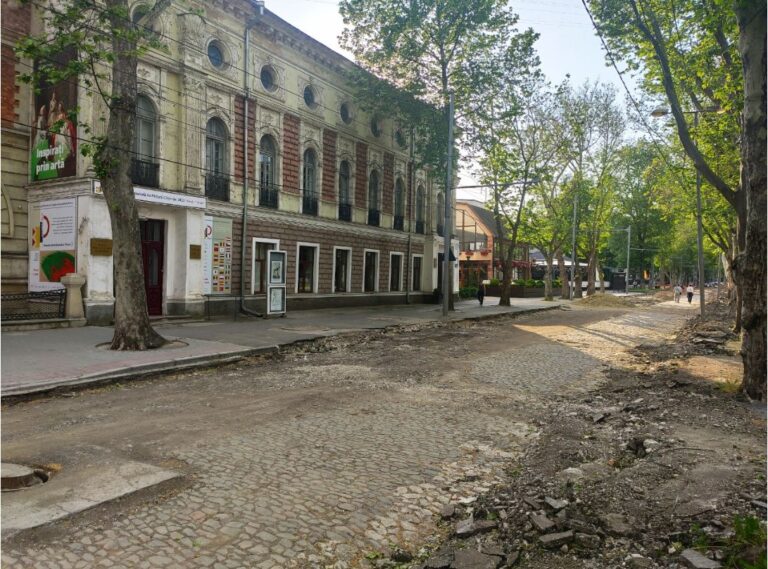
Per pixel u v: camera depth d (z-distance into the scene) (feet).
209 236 63.16
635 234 201.26
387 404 26.48
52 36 51.37
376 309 90.22
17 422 22.48
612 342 55.83
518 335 60.29
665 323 81.66
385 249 98.58
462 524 13.65
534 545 12.63
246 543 12.45
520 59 86.58
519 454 19.60
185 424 22.17
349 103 88.17
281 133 73.56
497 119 91.04
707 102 54.39
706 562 11.10
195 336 47.55
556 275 237.04
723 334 58.18
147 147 57.31
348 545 12.67
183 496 14.76
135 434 20.62
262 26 69.36
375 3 85.05
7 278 53.93
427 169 109.50
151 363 33.71
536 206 133.28
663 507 13.94
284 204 74.59
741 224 36.01
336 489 15.69
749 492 14.47
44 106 53.57
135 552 11.85
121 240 39.24
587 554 12.21
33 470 16.06
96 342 41.42
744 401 26.96
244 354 40.52
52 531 12.60
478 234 188.85
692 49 43.16
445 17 83.92
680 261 234.17
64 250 52.08
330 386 30.63
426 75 89.92
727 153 50.01
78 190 50.98
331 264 84.79
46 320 47.75
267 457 18.17
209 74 62.39
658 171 98.32
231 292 66.28
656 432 21.17
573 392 30.83
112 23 38.37
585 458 18.86
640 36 40.22
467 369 37.01
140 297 39.68
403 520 14.06
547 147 106.11
